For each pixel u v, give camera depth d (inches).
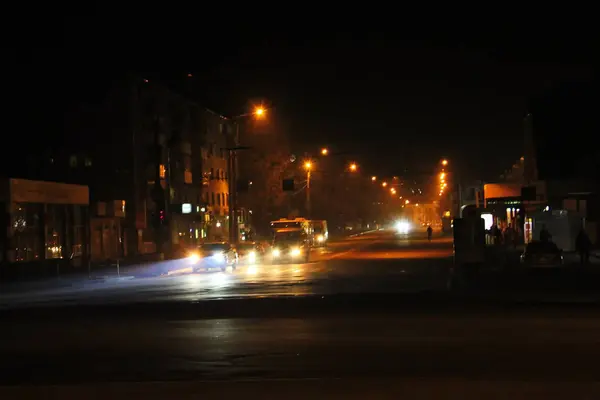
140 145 2598.4
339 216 5049.2
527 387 381.4
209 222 3280.0
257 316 761.0
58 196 1935.3
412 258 2057.1
